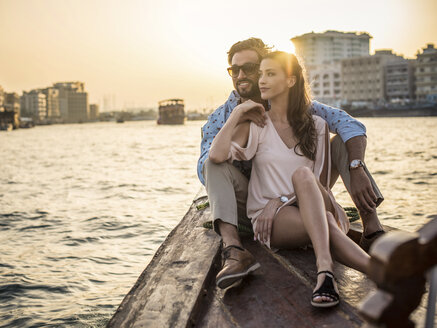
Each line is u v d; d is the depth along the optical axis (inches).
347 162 127.3
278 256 116.7
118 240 329.1
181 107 5123.0
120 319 89.0
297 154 115.5
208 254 120.5
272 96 115.6
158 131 3366.1
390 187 532.7
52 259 283.3
